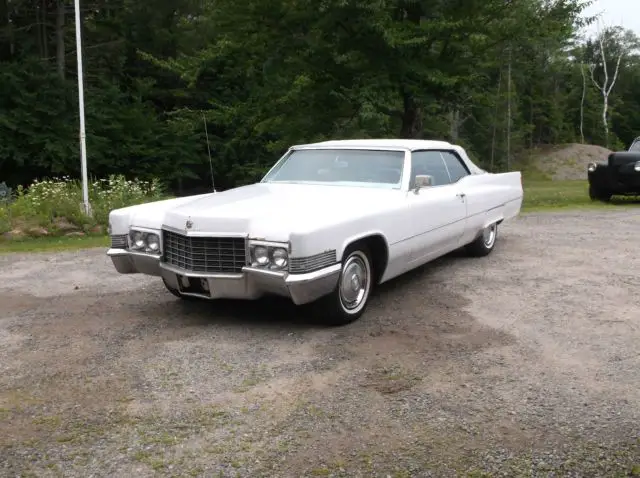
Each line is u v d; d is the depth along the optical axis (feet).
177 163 104.47
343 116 58.95
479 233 25.34
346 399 12.42
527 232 33.94
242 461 10.20
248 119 65.92
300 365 14.29
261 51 58.54
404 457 10.19
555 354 14.64
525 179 143.33
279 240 15.61
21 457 10.44
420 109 58.80
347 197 18.51
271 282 15.76
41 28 106.01
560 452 10.19
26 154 90.94
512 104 152.66
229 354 15.11
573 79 218.59
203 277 16.48
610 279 21.98
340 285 16.80
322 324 17.26
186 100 110.52
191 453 10.49
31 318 18.80
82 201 43.75
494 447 10.43
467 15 52.29
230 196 19.04
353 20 50.60
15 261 29.37
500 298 19.75
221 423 11.53
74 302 20.68
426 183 19.81
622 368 13.69
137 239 18.17
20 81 93.30
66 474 9.91
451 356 14.65
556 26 54.54
